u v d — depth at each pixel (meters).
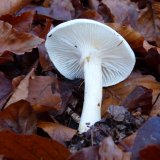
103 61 0.43
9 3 0.50
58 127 0.38
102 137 0.37
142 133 0.34
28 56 0.45
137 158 0.33
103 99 0.43
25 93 0.40
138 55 0.47
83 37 0.41
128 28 0.45
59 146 0.33
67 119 0.41
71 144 0.37
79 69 0.45
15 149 0.33
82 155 0.32
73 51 0.43
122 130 0.38
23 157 0.34
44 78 0.41
